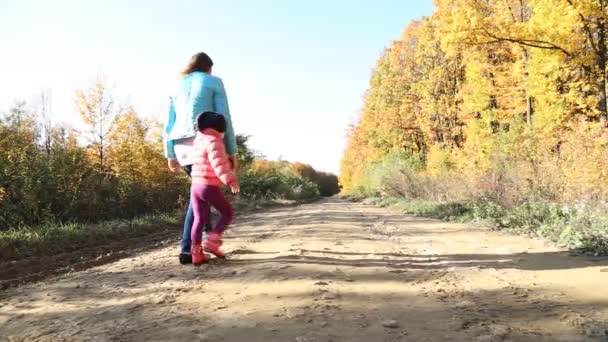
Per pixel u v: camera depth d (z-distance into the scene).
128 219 13.65
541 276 3.96
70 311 3.03
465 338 2.39
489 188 12.60
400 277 3.92
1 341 2.50
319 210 19.64
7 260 6.97
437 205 15.29
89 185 12.47
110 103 15.62
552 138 11.65
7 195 10.18
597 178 8.46
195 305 3.05
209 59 4.93
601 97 12.67
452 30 12.64
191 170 4.87
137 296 3.36
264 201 34.22
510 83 19.53
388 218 13.05
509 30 12.08
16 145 11.27
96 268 5.07
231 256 5.07
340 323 2.64
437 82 30.16
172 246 7.70
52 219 10.61
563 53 12.05
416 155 33.94
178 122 4.78
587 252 5.32
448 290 3.46
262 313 2.83
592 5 11.03
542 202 9.46
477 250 5.69
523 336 2.41
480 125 21.56
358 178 54.41
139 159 15.82
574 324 2.59
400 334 2.46
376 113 43.50
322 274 3.97
